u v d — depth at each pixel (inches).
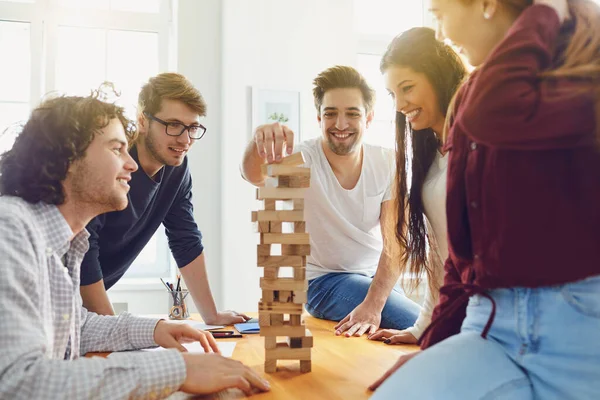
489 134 33.0
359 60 151.7
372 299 73.9
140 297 127.1
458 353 33.4
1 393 34.9
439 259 64.5
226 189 127.3
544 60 32.6
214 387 41.3
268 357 49.9
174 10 137.0
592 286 31.7
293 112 131.6
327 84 83.8
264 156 60.3
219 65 131.5
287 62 131.9
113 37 136.8
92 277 70.2
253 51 130.3
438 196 60.5
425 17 152.1
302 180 50.1
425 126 60.9
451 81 58.0
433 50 57.8
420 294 99.9
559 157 31.9
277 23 131.8
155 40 139.2
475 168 35.1
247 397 42.6
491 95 33.0
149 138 75.5
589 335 31.6
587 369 31.6
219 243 129.3
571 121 30.9
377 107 151.1
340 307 81.1
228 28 129.0
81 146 44.9
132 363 39.1
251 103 129.7
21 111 132.3
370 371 50.2
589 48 32.4
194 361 41.6
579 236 31.4
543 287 33.1
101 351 57.8
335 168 88.0
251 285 127.3
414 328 63.4
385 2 154.1
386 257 74.1
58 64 133.3
